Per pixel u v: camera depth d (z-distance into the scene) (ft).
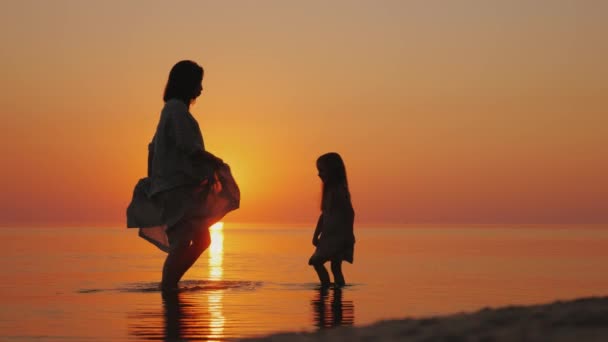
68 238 110.93
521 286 31.53
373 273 38.40
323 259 31.19
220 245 84.43
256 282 32.45
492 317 11.67
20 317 21.08
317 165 32.42
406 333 11.15
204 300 25.13
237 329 18.81
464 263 47.21
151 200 29.96
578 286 31.78
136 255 57.06
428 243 89.56
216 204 29.37
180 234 28.89
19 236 124.88
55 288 29.78
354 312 22.29
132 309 22.72
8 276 36.11
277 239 117.91
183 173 28.86
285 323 19.84
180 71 29.76
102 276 36.19
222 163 29.35
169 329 18.75
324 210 31.96
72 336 17.85
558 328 10.41
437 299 26.32
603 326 10.41
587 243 90.22
